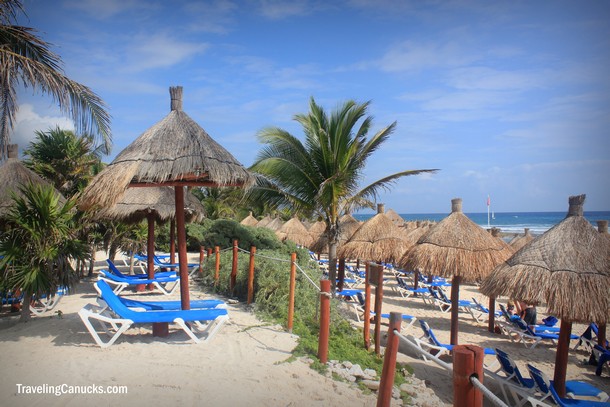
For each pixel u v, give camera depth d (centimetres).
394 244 1289
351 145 1276
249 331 715
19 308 841
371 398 509
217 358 579
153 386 479
